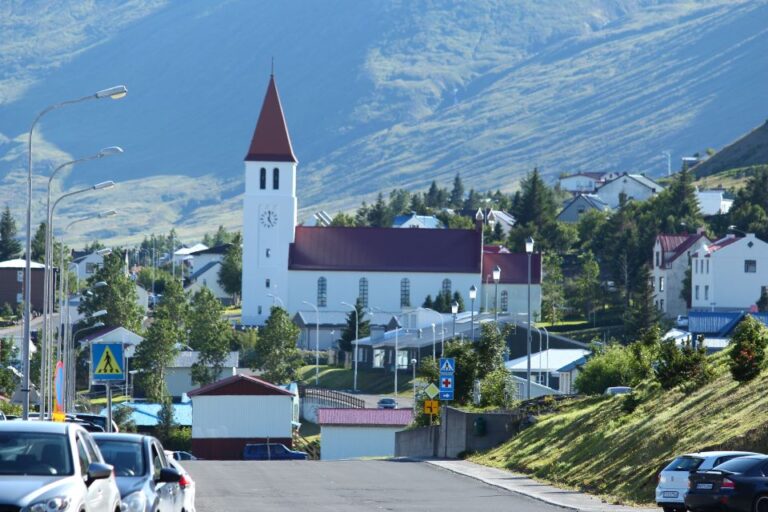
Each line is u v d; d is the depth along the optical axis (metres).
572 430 135.88
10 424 54.38
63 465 52.31
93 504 52.16
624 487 104.00
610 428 124.38
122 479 63.56
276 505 95.19
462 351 184.12
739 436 96.38
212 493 106.19
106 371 135.75
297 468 143.38
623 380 185.38
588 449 122.69
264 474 132.12
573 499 101.94
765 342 117.25
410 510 92.00
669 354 129.88
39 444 53.03
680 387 127.44
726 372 126.81
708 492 78.31
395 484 117.81
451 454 161.50
